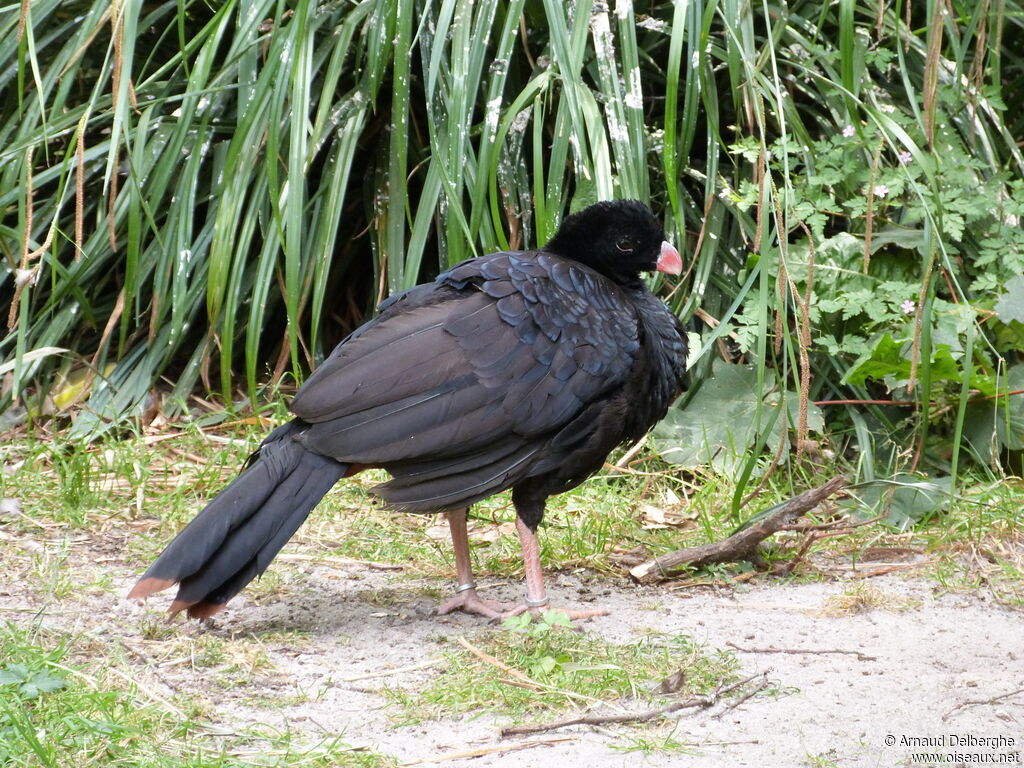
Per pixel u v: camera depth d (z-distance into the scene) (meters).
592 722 5.60
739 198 9.85
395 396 6.41
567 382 6.70
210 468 9.07
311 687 5.95
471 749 5.34
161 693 5.77
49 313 10.20
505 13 10.29
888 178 9.69
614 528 8.43
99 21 9.06
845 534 8.32
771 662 6.36
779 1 10.86
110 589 7.04
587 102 9.41
